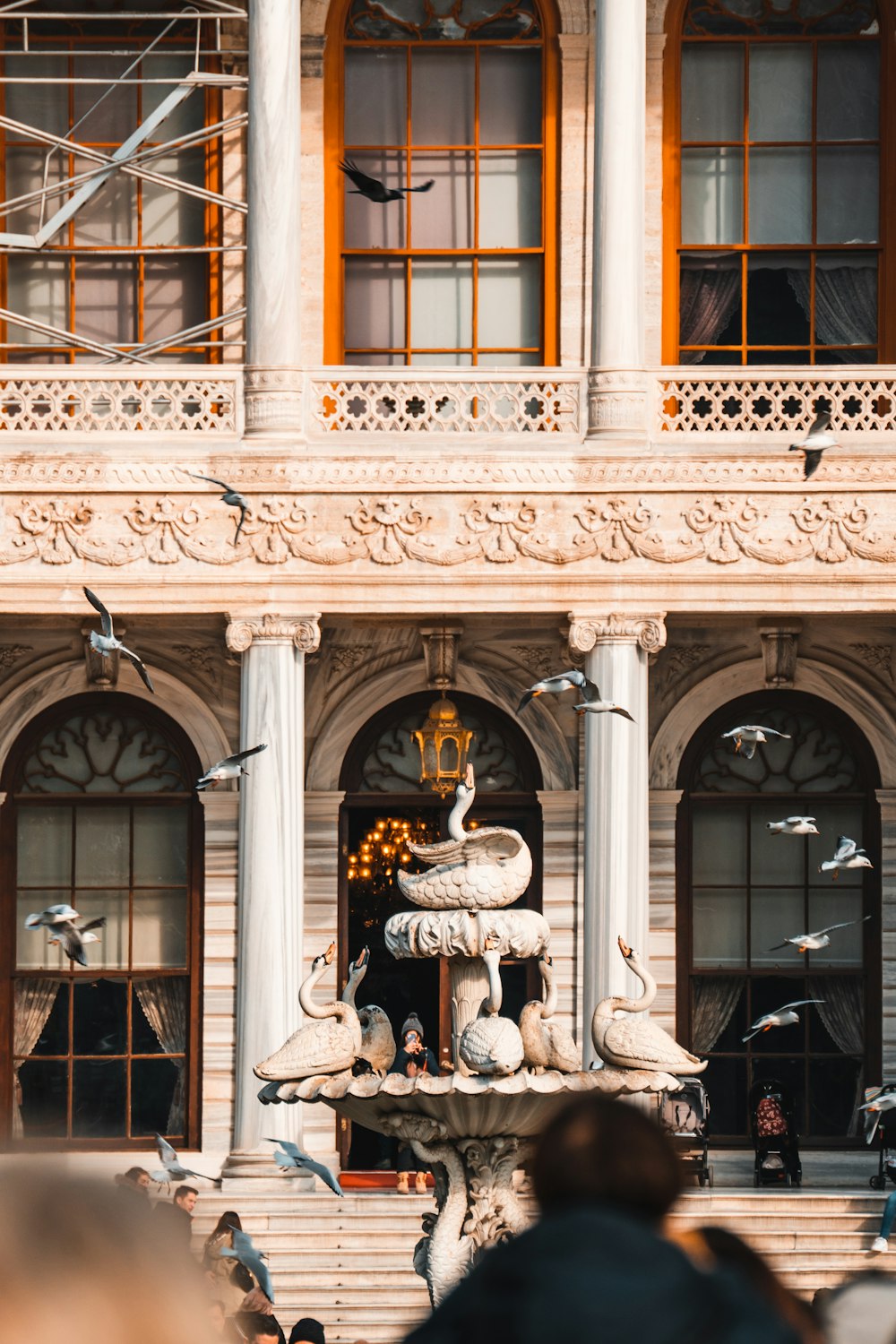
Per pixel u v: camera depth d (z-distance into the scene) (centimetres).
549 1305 280
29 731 3284
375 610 2980
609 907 2917
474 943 1852
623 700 2958
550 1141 344
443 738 3025
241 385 3019
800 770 3294
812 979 3269
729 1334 278
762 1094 3075
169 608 2983
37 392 3014
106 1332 262
